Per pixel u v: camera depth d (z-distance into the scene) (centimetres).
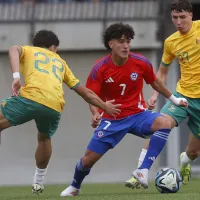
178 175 2539
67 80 2489
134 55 2534
